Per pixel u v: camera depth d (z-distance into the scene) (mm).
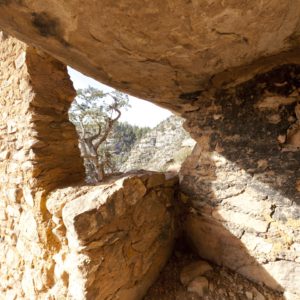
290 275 1423
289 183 1389
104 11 845
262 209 1509
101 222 1320
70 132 1909
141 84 1595
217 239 1788
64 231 1468
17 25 1051
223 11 808
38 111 1676
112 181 1622
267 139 1454
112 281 1399
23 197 1786
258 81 1442
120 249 1451
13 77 1795
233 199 1656
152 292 1685
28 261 1800
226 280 1651
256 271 1578
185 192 2000
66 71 1909
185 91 1659
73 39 1070
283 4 796
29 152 1650
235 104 1577
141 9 812
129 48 1093
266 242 1509
